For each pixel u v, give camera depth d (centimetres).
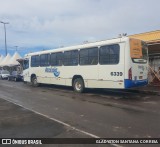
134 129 755
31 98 1477
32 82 2277
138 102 1259
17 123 862
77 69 1689
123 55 1375
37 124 841
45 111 1062
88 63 1598
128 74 1363
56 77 1911
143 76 1480
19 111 1079
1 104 1281
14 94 1700
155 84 1992
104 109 1078
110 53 1445
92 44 1568
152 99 1360
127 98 1406
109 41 1454
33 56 2239
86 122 854
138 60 1433
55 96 1545
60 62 1859
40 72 2138
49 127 800
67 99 1403
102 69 1494
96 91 1758
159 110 1041
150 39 1841
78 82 1691
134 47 1405
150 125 800
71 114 989
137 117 913
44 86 2262
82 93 1659
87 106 1161
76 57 1698
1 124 851
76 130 756
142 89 1702
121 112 1007
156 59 2047
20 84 2670
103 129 761
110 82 1445
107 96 1498
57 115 977
